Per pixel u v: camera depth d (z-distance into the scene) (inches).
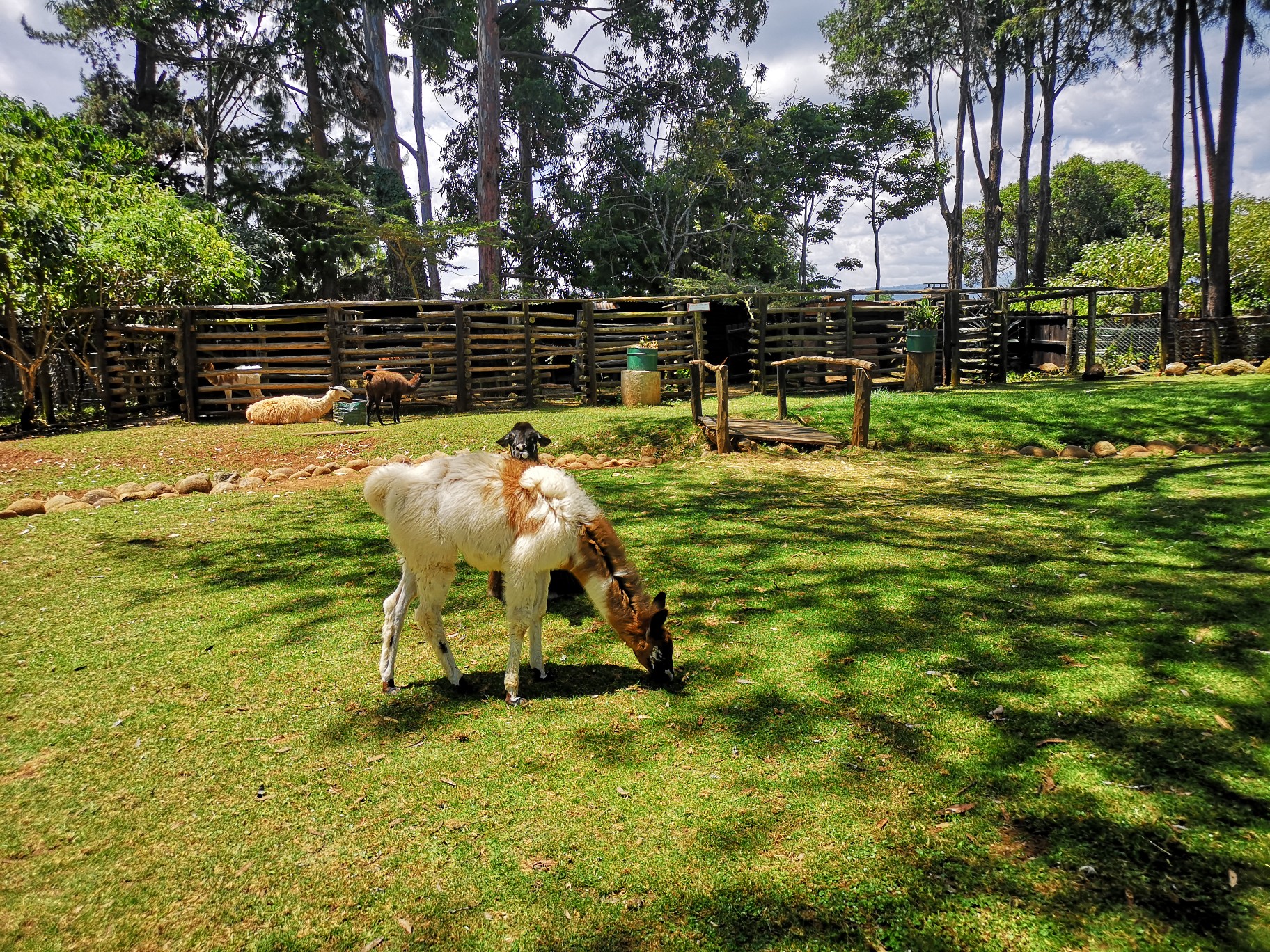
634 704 159.3
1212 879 102.7
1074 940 94.2
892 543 258.5
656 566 244.7
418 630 200.4
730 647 184.5
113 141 779.4
